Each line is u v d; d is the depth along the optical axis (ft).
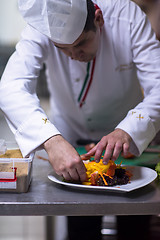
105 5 4.81
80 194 3.46
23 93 4.19
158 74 4.48
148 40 4.66
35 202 3.22
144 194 3.46
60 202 3.23
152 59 4.58
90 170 3.68
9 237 7.31
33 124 3.91
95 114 5.97
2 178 3.43
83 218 6.16
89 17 3.85
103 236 6.64
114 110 5.92
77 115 6.16
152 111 4.25
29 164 3.50
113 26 4.80
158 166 4.09
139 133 4.05
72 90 5.70
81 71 5.24
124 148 3.80
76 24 3.70
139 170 4.02
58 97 6.09
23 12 3.82
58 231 7.28
